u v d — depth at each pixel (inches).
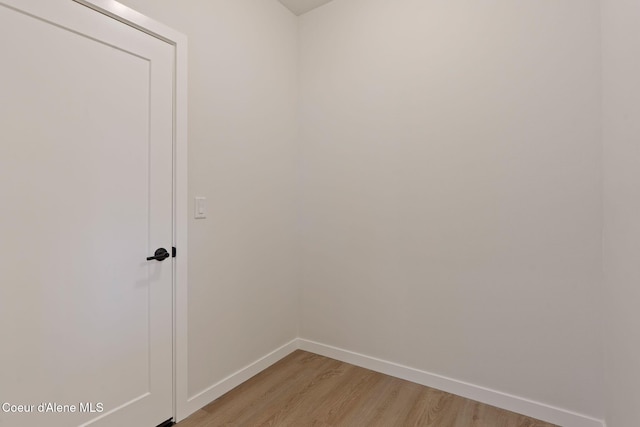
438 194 79.4
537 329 68.4
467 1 75.5
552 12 66.2
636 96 42.3
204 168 73.4
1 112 45.3
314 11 100.5
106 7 55.6
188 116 69.7
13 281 46.7
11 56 46.0
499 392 72.4
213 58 75.4
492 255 72.9
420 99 81.6
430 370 81.0
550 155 66.6
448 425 66.3
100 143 55.8
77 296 53.2
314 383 82.7
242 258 84.0
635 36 42.6
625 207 47.4
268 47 92.0
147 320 62.9
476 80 74.3
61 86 50.9
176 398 67.5
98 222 55.7
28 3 47.3
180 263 68.1
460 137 76.3
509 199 70.8
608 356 60.0
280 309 97.3
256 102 87.9
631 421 45.1
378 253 88.7
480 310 74.5
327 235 98.2
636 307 42.2
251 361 86.7
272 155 93.9
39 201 48.9
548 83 66.7
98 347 55.8
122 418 58.9
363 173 91.0
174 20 66.7
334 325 97.0
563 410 65.8
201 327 73.0
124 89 58.9
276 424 66.8
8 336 46.4
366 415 69.7
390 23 86.3
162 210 65.2
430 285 80.7
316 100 100.1
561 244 65.8
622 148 48.9
